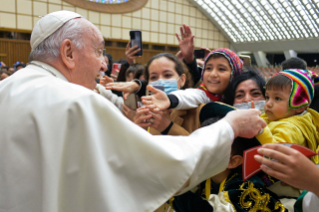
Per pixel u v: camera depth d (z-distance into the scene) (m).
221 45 26.03
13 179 0.88
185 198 1.20
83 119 0.89
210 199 1.18
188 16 23.31
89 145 0.86
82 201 0.85
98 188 0.84
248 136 1.11
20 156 0.89
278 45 22.91
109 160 0.89
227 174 1.32
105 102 0.94
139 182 0.90
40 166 0.86
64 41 1.14
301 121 1.46
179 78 1.93
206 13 23.86
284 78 1.48
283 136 1.34
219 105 1.41
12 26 15.40
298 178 0.86
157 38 21.64
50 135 0.87
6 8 15.16
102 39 1.27
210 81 1.83
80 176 0.87
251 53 26.75
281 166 0.88
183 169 0.91
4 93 1.01
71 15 1.21
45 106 0.92
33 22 15.95
